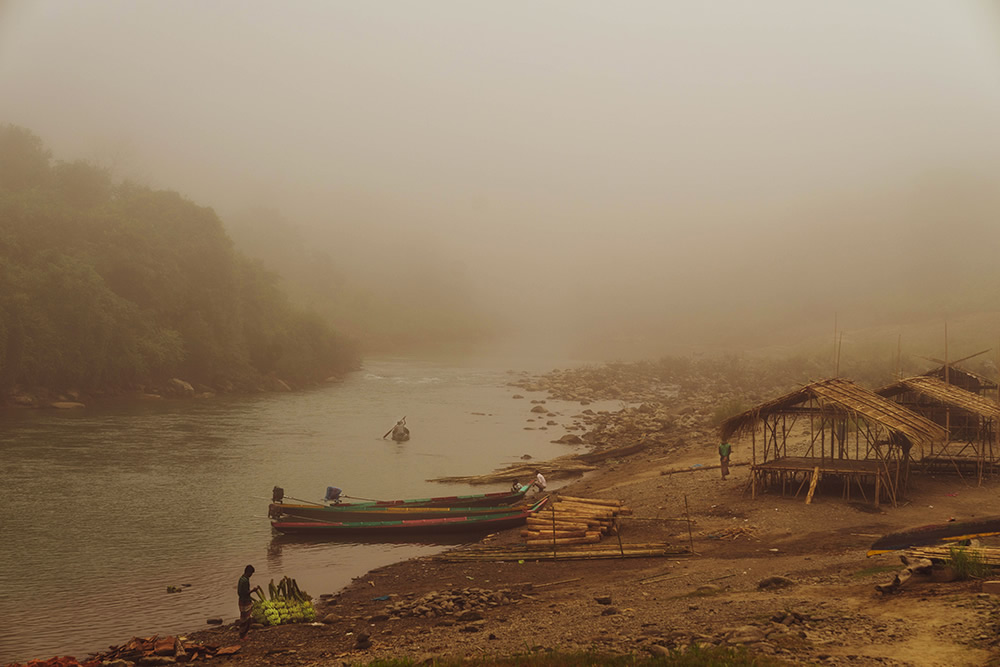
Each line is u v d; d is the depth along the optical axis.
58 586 20.97
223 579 21.98
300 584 21.70
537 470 38.94
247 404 67.56
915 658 10.21
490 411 66.75
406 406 69.44
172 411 60.28
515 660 11.70
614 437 50.91
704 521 25.53
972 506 25.44
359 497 33.25
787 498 27.28
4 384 57.03
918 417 26.72
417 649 14.19
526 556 22.92
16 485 33.03
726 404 56.88
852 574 16.53
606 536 24.81
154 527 27.50
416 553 25.16
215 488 34.00
